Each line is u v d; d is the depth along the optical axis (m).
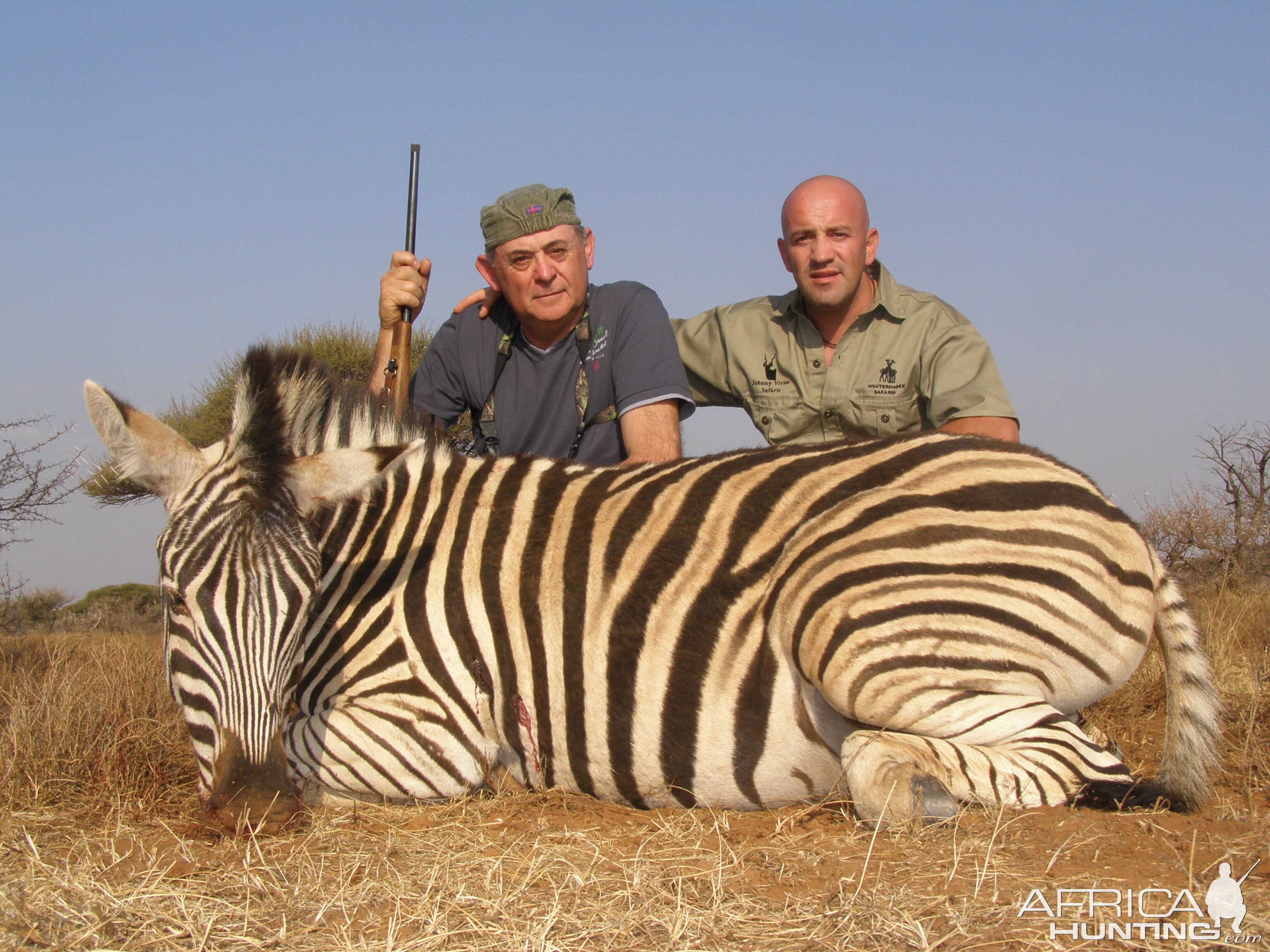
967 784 2.68
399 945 2.06
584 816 3.02
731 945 2.03
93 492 7.48
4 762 3.18
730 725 2.98
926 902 2.18
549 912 2.18
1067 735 2.79
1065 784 2.72
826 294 4.90
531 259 4.37
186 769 3.41
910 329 4.98
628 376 4.45
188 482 2.85
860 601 2.81
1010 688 2.81
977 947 1.99
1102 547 2.88
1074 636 2.85
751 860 2.50
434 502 3.43
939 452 3.03
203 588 2.73
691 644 3.01
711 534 3.10
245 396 2.93
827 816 2.88
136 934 2.10
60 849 2.69
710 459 3.31
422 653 3.25
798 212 4.88
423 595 3.29
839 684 2.81
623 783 3.12
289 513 2.83
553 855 2.54
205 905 2.25
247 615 2.72
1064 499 2.90
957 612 2.79
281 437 2.89
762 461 3.22
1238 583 9.47
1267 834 2.50
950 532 2.85
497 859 2.53
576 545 3.22
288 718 3.29
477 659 3.22
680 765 3.03
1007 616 2.81
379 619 3.29
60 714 3.54
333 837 2.74
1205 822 2.64
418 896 2.30
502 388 4.73
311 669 3.30
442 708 3.22
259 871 2.45
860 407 5.06
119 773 3.16
